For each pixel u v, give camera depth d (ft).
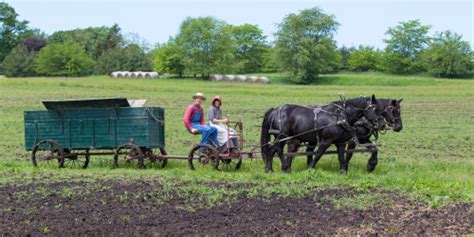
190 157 60.39
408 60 460.14
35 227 36.91
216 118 61.87
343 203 43.32
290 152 60.29
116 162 62.90
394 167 62.90
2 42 501.56
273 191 47.78
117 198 45.50
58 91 190.60
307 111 58.44
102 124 62.39
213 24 378.12
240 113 135.03
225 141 60.08
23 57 409.08
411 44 480.64
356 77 395.34
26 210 41.65
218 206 42.55
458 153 78.54
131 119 61.46
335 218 38.96
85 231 35.83
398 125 57.98
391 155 76.18
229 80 345.31
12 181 53.93
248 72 524.93
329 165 63.93
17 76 401.70
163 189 48.65
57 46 412.36
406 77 406.82
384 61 469.98
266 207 42.19
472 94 191.21
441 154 77.41
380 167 62.80
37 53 453.99
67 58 406.00
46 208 42.29
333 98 175.63
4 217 39.58
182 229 36.29
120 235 35.06
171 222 38.06
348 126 56.80
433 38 459.73
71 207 42.50
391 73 467.52
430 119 126.21
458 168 62.59
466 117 129.80
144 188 49.37
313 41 388.98
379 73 469.16
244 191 47.60
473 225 37.09
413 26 483.92
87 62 412.16
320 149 57.67
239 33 543.39
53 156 63.72
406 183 50.98
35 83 215.72
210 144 60.39
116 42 531.91
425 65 448.24
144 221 38.24
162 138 64.18
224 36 380.17
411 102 169.27
